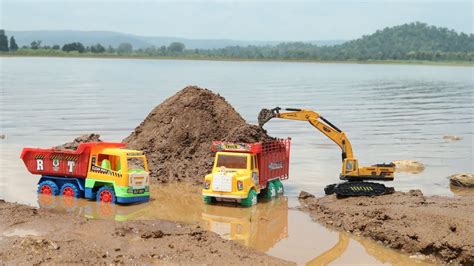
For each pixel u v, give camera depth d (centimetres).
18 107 5528
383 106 6456
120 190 2095
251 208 2131
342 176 2250
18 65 16138
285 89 8912
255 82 10644
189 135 2748
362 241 1755
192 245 1591
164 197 2241
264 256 1564
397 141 3928
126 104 6028
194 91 2936
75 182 2195
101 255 1471
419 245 1644
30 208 1902
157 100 6544
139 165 2575
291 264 1516
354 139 3994
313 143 3775
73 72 12850
